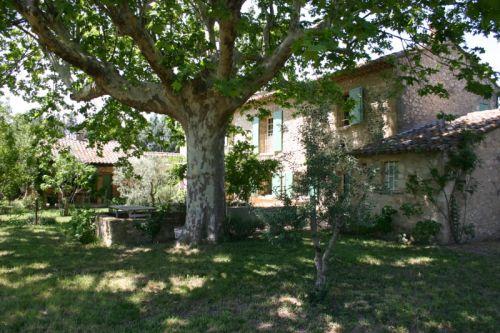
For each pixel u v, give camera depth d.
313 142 5.85
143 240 10.52
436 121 13.48
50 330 4.45
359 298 5.68
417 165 11.16
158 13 9.62
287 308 5.26
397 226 11.69
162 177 20.02
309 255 8.64
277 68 9.02
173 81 8.98
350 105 12.03
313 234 5.70
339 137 6.18
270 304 5.41
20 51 11.62
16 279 6.54
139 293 5.83
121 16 7.95
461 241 10.64
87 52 9.33
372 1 7.00
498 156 11.46
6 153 13.52
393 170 12.02
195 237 9.85
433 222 10.42
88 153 26.78
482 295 5.91
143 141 15.04
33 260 8.09
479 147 11.03
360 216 5.55
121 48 10.98
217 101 9.55
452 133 10.98
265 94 17.22
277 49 8.81
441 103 14.41
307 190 5.66
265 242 10.20
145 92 9.71
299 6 8.53
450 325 4.72
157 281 6.48
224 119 9.97
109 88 9.34
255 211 7.30
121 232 10.26
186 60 8.86
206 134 9.88
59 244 10.12
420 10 8.73
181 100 9.69
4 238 11.09
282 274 6.99
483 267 7.67
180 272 7.09
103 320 4.78
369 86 14.20
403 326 4.67
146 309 5.20
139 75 11.38
